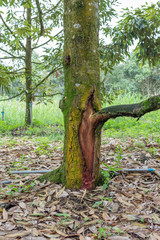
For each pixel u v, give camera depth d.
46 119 7.42
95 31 2.13
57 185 2.22
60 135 5.52
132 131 4.79
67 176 2.15
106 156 3.40
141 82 23.97
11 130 6.19
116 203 1.88
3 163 3.23
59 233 1.49
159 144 3.88
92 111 2.08
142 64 4.37
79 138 2.09
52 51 3.74
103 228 1.50
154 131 4.99
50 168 3.01
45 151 3.66
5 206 1.85
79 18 2.06
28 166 3.11
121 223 1.60
